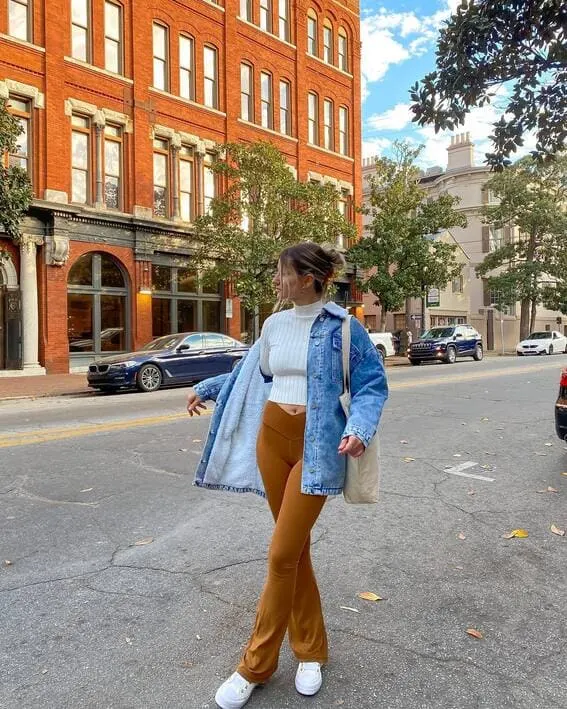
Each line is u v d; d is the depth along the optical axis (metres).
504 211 35.53
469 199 43.06
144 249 21.75
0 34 18.25
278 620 2.46
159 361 15.07
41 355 19.38
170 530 4.47
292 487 2.44
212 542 4.22
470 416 9.99
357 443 2.26
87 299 20.64
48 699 2.47
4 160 18.42
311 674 2.54
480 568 3.84
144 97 21.86
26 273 18.89
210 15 24.17
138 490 5.51
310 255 2.46
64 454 6.98
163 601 3.33
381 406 2.39
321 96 29.59
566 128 6.46
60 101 19.55
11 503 5.10
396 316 39.94
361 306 31.17
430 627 3.08
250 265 19.64
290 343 2.53
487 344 43.09
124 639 2.93
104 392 15.30
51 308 19.36
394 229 27.16
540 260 37.56
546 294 36.56
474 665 2.73
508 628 3.07
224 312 24.91
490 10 5.68
